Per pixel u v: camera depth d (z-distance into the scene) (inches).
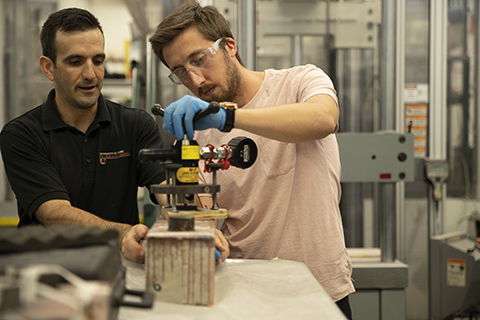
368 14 105.6
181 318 23.8
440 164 109.0
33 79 112.0
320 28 105.9
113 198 52.5
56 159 49.7
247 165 35.5
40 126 50.1
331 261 45.5
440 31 110.9
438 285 105.0
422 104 111.9
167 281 26.5
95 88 48.5
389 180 81.8
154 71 92.2
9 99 110.7
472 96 116.6
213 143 51.3
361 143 81.2
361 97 109.5
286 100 47.6
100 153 51.7
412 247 112.8
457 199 117.0
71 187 50.3
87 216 40.4
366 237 111.0
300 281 31.2
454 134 116.4
